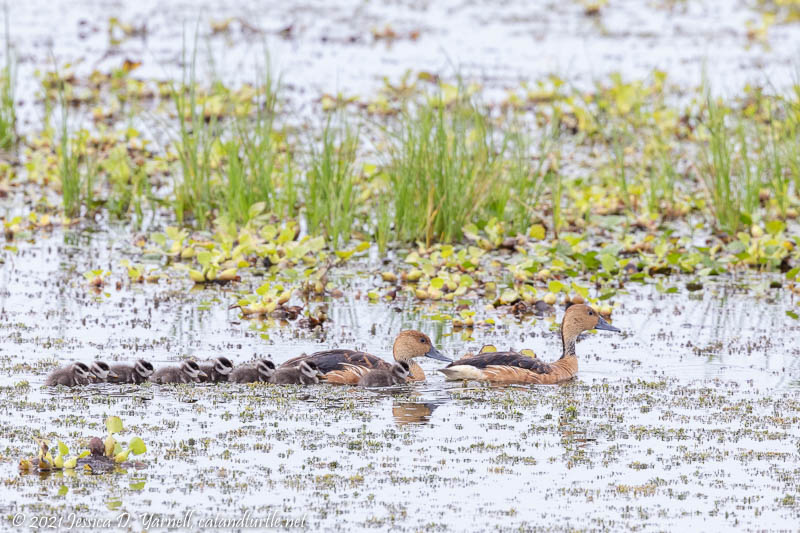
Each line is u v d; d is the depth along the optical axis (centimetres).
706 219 2069
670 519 909
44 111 2697
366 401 1183
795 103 2362
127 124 2584
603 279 1722
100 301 1563
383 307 1576
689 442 1077
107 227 1986
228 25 3500
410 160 1939
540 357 1358
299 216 1961
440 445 1058
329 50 3247
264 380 1231
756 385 1255
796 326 1495
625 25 3628
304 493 942
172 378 1219
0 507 905
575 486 970
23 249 1831
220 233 1850
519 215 1991
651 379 1276
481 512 912
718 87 2811
